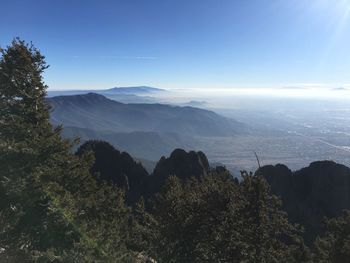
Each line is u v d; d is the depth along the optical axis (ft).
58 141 91.66
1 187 78.89
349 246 84.89
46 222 75.92
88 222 83.46
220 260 79.97
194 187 95.76
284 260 81.92
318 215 200.95
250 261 77.92
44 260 68.64
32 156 83.30
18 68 98.48
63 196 81.20
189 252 81.97
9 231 77.41
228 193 83.15
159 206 89.86
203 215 82.02
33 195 77.15
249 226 79.56
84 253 73.00
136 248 107.34
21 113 95.20
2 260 75.20
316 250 100.12
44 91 102.17
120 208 96.22
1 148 81.61
